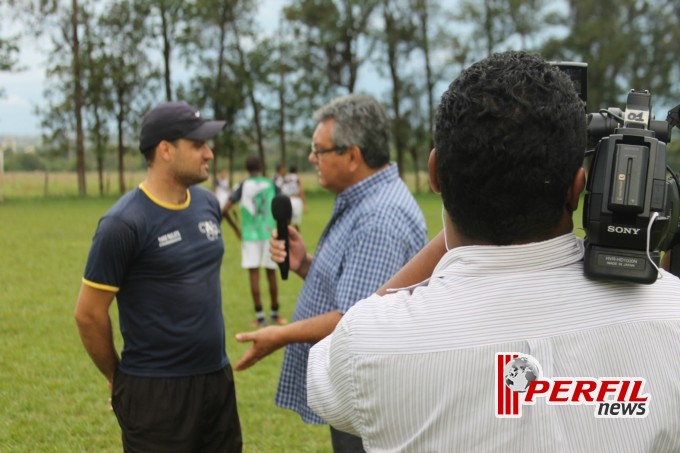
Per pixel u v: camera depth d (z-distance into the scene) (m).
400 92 43.78
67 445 4.30
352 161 2.59
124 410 2.71
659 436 1.11
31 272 10.40
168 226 2.69
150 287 2.67
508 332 1.13
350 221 2.51
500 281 1.16
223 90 42.19
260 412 4.93
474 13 42.81
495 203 1.15
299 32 43.22
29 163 44.28
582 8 45.88
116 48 39.44
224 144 42.75
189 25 39.97
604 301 1.15
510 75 1.14
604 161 1.13
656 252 1.15
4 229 17.48
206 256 2.80
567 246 1.20
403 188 2.61
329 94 44.16
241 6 41.38
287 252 2.95
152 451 2.68
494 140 1.12
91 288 2.59
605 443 1.10
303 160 56.53
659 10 46.28
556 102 1.12
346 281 2.38
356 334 1.21
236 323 7.32
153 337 2.68
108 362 2.74
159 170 2.72
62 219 20.94
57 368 5.73
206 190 3.00
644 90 1.31
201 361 2.76
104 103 38.53
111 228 2.57
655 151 1.11
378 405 1.17
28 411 4.86
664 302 1.17
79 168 37.00
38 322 7.26
